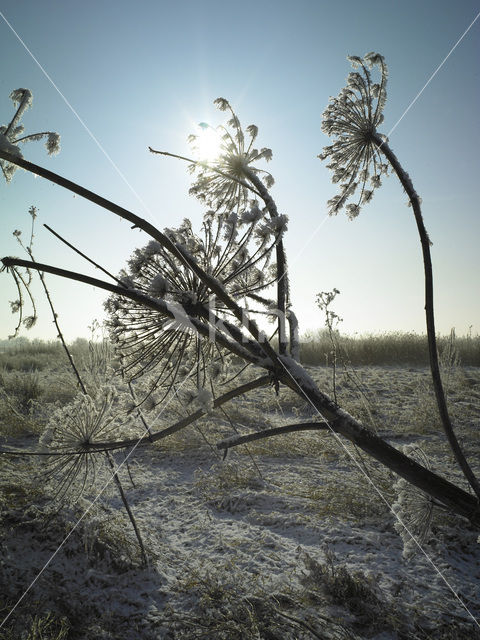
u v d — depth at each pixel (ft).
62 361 37.04
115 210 6.57
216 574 9.61
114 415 9.39
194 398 7.75
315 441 18.17
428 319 7.97
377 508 12.46
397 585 9.09
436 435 19.65
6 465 14.89
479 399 25.11
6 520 10.84
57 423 8.81
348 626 8.00
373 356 40.68
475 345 39.58
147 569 9.83
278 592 8.98
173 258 8.14
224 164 10.15
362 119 10.03
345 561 10.10
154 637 7.82
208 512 12.66
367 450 7.28
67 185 6.41
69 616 8.33
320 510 12.46
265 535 11.31
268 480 14.73
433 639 7.61
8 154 6.10
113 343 8.63
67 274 6.88
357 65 10.10
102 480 14.71
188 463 16.48
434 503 8.00
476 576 9.55
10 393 25.14
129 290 7.13
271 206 9.61
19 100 6.95
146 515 12.55
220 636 7.77
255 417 21.63
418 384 27.53
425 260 8.26
